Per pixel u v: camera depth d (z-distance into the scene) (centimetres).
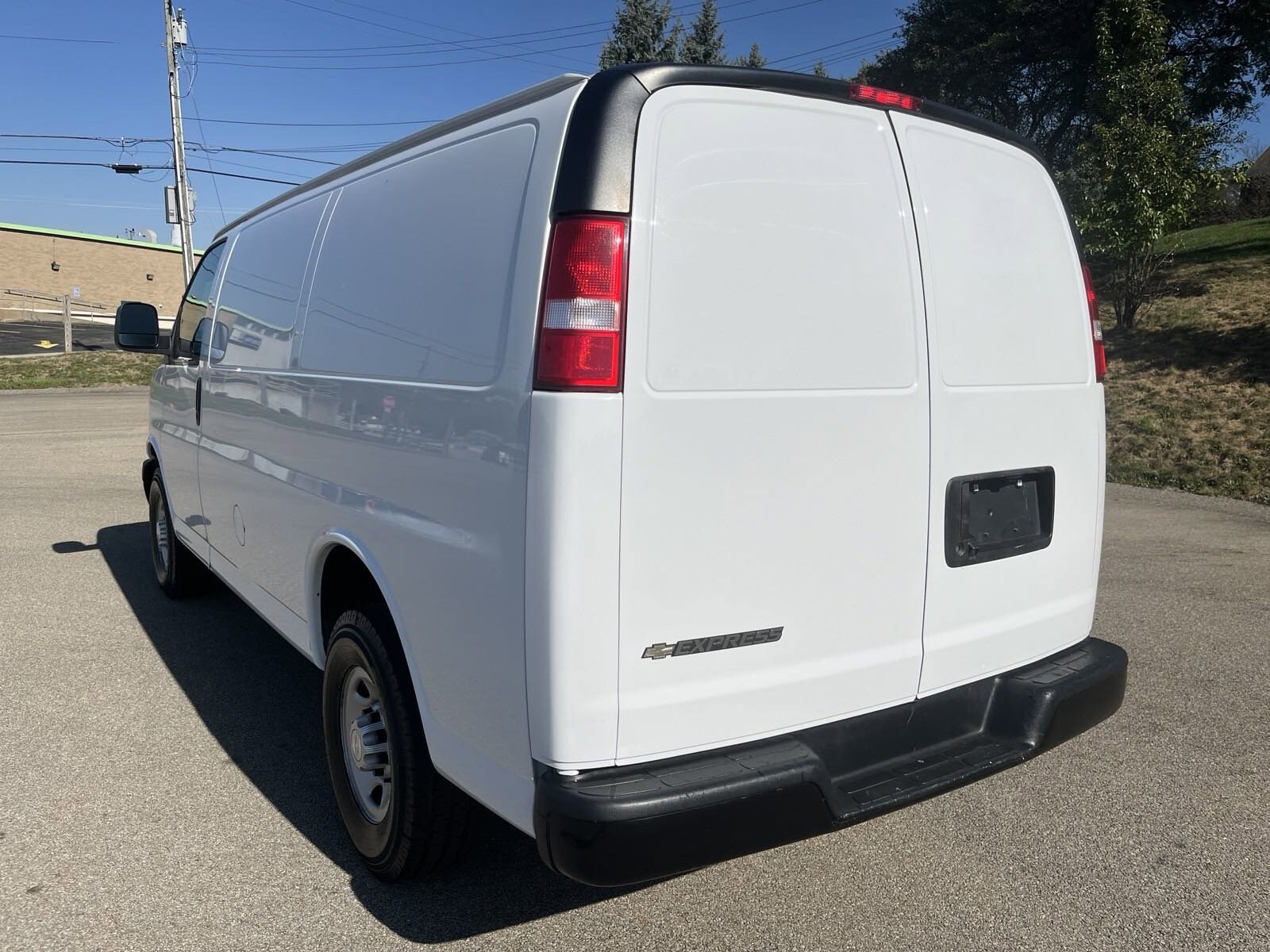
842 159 250
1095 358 321
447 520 246
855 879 301
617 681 217
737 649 233
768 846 229
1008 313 288
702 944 268
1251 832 327
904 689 268
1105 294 1734
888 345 255
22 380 2212
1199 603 579
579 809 209
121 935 271
